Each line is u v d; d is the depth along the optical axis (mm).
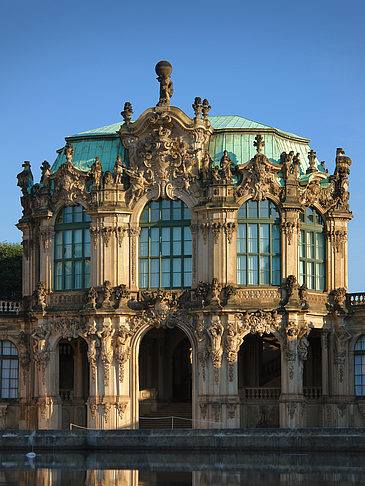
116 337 91625
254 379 98312
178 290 92000
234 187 91875
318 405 93500
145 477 60156
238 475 61000
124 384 91562
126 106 95938
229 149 94688
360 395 93188
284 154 92875
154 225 93375
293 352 90000
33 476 60656
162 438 79312
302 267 93250
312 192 94062
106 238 92750
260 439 77688
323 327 93500
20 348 97188
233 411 89125
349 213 95500
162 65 94625
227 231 90875
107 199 93188
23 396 96688
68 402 96625
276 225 92125
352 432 77250
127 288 92750
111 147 97312
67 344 105938
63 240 95438
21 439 80312
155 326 92000
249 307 90125
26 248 97938
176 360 104688
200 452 77562
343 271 95312
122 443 79562
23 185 98875
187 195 92688
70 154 95750
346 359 93500
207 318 90312
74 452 78625
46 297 95062
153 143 93312
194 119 93250
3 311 98000
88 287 94000
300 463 68250
